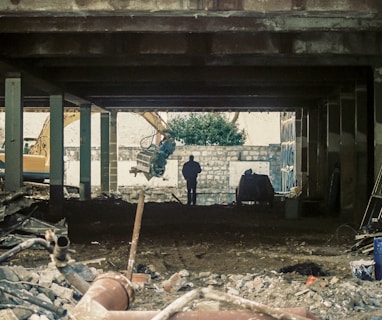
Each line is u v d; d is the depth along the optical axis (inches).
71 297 243.4
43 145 1478.8
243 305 106.3
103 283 122.3
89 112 914.7
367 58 561.0
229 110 1081.4
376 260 321.7
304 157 1032.2
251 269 363.6
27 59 567.2
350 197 722.8
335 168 799.1
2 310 191.0
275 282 303.3
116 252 424.8
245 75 634.8
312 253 434.3
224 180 1572.3
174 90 808.3
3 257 145.3
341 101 729.0
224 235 546.3
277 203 976.9
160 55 512.7
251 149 1584.6
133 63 567.8
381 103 563.8
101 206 842.8
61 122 703.7
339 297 269.4
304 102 980.6
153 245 469.1
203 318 107.7
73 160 1615.4
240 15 359.6
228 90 800.3
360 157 652.7
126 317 110.0
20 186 574.6
